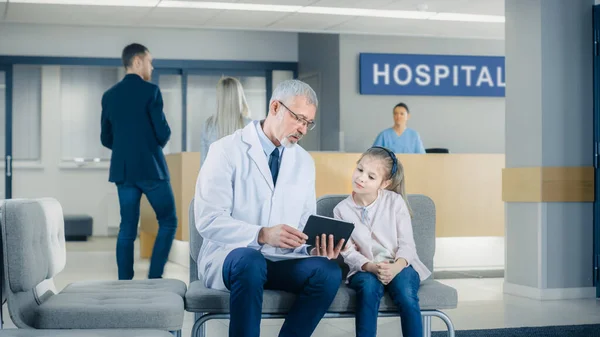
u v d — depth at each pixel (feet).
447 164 23.72
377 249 9.98
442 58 34.22
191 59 36.78
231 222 9.09
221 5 26.71
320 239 8.96
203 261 9.53
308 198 9.87
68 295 9.48
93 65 35.63
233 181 9.57
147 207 27.04
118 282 10.57
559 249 18.62
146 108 17.07
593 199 18.89
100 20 29.04
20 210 8.40
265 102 38.04
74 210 39.27
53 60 35.22
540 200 18.47
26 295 8.82
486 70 34.71
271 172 9.73
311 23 30.30
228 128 16.55
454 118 34.63
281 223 9.59
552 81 18.65
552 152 18.63
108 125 17.51
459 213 23.82
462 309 16.94
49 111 38.86
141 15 28.19
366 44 33.47
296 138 9.49
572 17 18.83
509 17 19.60
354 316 9.30
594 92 18.90
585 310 16.81
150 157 17.03
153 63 36.27
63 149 39.14
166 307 8.53
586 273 18.84
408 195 10.77
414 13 28.37
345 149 33.27
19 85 38.45
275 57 37.81
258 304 8.55
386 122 33.86
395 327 14.43
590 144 18.98
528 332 14.06
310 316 8.84
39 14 27.84
